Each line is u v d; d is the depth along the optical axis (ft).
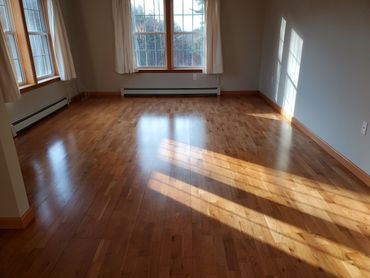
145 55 20.08
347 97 9.41
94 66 20.20
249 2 18.84
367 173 8.50
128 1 18.40
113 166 9.89
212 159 10.34
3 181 6.28
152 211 7.36
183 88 20.40
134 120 15.11
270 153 10.80
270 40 17.80
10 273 5.52
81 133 13.23
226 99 19.71
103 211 7.39
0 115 5.91
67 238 6.42
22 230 6.68
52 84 16.49
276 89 16.83
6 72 10.92
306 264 5.64
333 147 10.46
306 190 8.24
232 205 7.58
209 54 19.24
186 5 18.94
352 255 5.85
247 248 6.08
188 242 6.27
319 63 11.40
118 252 6.00
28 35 13.93
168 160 10.30
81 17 19.10
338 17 9.86
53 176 9.23
